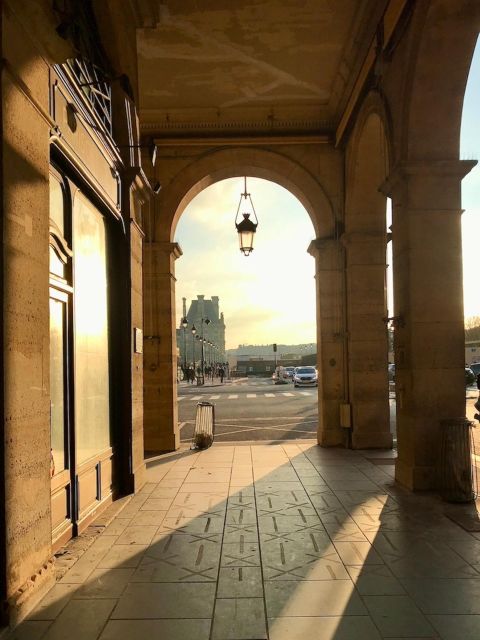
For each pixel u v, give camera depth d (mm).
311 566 4336
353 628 3328
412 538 4969
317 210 10711
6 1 3354
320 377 10727
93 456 5855
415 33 6203
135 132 7492
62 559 4547
